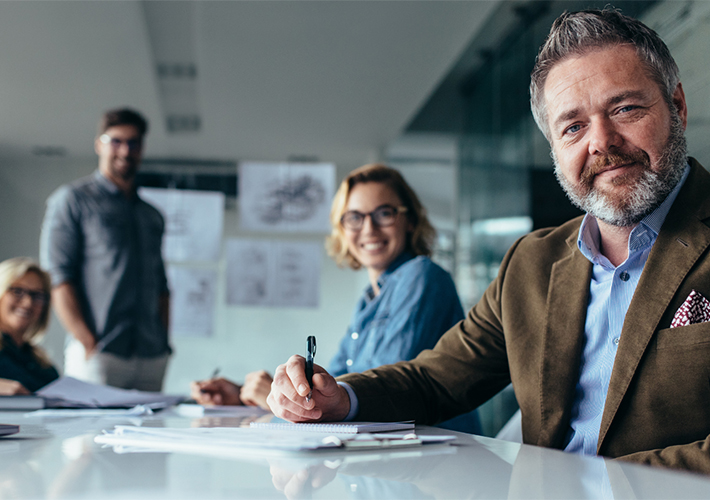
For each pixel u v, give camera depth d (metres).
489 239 3.73
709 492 0.36
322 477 0.39
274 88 4.51
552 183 2.85
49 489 0.33
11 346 2.53
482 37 3.71
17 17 3.50
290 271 3.89
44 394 1.29
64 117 5.05
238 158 6.09
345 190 1.73
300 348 5.70
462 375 1.01
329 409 0.80
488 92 3.83
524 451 0.54
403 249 1.70
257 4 3.36
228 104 4.82
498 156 3.64
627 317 0.81
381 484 0.37
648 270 0.81
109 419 0.93
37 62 4.09
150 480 0.37
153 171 5.98
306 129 5.35
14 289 2.62
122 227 2.98
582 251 0.92
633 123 0.86
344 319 5.75
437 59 3.99
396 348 1.34
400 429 0.69
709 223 0.81
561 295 0.93
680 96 0.91
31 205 5.92
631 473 0.43
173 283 4.11
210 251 3.87
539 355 0.93
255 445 0.52
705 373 0.74
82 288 2.88
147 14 3.65
